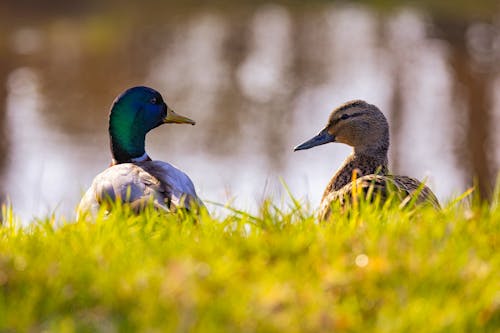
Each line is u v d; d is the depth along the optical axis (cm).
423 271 469
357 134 776
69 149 2092
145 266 482
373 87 2656
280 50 3155
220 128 2275
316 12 3912
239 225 569
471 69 2883
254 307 434
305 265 491
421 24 3606
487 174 1889
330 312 432
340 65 2920
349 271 480
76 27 3447
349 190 629
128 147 788
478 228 543
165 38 3325
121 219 582
